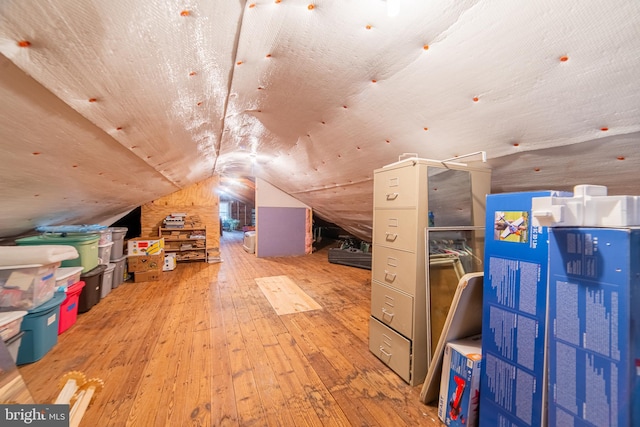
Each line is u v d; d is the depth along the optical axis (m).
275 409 1.33
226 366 1.68
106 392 1.43
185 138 1.86
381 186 1.78
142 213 4.56
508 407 1.00
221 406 1.34
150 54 0.82
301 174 3.69
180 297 2.98
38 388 1.46
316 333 2.15
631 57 0.81
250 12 0.84
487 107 1.24
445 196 1.66
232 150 3.13
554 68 0.94
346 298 3.00
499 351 1.04
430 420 1.29
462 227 1.61
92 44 0.68
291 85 1.43
